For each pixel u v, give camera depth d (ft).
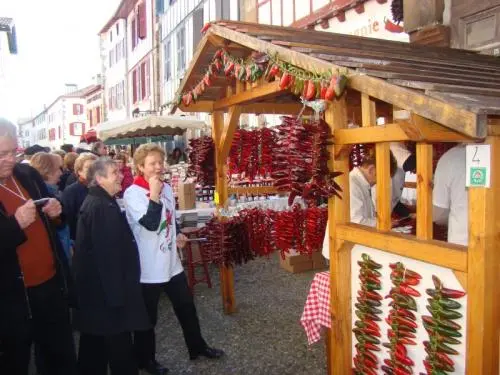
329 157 8.59
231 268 15.03
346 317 8.96
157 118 32.17
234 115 14.19
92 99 119.96
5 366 7.98
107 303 9.04
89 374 10.17
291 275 19.17
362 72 6.97
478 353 6.26
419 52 10.80
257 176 16.25
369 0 21.85
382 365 8.25
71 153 21.09
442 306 6.86
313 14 26.37
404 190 18.66
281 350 12.41
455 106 5.35
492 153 5.93
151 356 11.31
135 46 72.02
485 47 16.29
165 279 10.94
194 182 20.54
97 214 9.14
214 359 12.02
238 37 10.49
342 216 8.87
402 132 7.04
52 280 8.89
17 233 7.56
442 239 10.44
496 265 6.16
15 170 8.77
